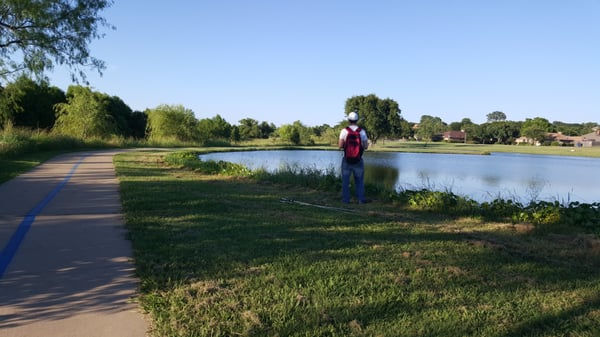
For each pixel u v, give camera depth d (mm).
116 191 10172
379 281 4371
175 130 54156
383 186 11344
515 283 4488
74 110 42094
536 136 112250
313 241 5871
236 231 6289
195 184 11906
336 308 3693
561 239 6621
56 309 3625
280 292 3992
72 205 8250
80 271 4531
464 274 4703
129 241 5699
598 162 40562
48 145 28078
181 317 3457
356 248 5594
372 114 67250
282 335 3209
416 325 3418
